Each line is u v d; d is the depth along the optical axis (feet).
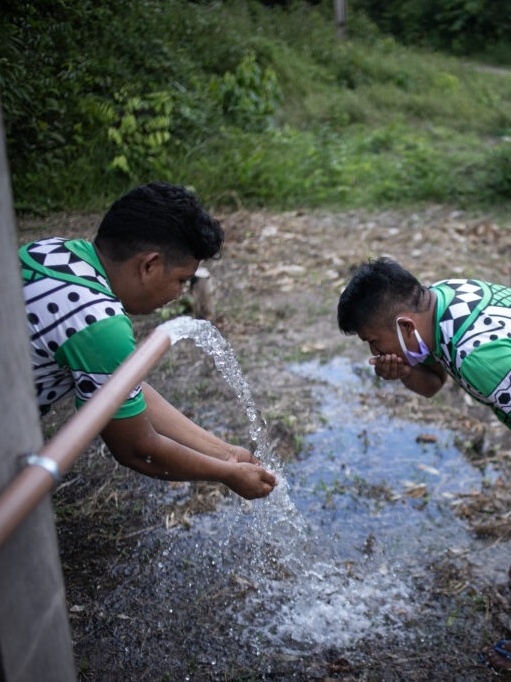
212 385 14.83
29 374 4.15
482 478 12.16
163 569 10.32
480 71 54.13
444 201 26.23
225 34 36.88
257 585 10.10
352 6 69.36
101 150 25.38
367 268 7.99
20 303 4.04
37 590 4.22
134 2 31.42
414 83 44.78
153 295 7.20
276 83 34.94
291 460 12.66
